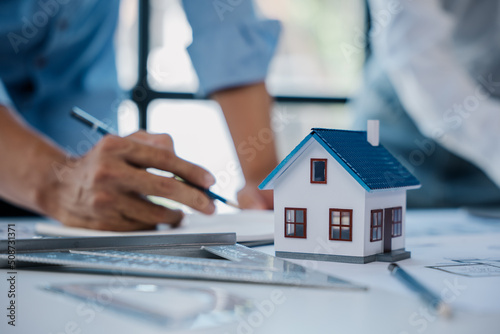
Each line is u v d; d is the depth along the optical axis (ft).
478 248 2.15
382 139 5.93
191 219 2.73
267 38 3.81
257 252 1.80
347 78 6.81
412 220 3.15
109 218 2.29
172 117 5.84
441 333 1.05
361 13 6.79
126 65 5.76
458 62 5.14
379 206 1.85
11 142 2.72
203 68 3.81
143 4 5.72
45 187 2.56
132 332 1.01
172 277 1.52
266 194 3.34
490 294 1.33
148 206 2.32
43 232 2.37
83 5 4.13
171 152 2.34
